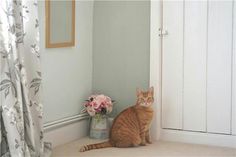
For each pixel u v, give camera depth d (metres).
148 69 3.51
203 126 3.33
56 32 3.18
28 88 2.66
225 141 3.25
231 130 3.24
